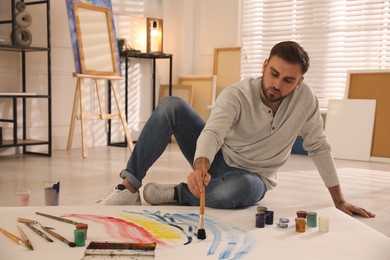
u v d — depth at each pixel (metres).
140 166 1.95
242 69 5.21
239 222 1.62
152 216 1.65
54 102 4.34
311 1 4.72
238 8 5.19
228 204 1.81
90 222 1.55
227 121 1.73
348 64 4.57
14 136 3.84
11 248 1.26
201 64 5.49
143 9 5.14
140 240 1.37
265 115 1.81
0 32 3.89
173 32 5.48
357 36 4.48
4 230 1.41
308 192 2.59
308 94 1.86
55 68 4.32
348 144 4.23
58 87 4.36
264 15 5.03
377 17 4.38
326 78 4.69
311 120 1.88
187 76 5.36
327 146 1.93
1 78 3.94
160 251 1.27
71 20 4.09
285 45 1.63
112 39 4.43
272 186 2.04
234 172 1.85
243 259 1.23
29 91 4.11
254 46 5.13
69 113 4.48
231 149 1.93
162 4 5.36
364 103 4.22
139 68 5.17
